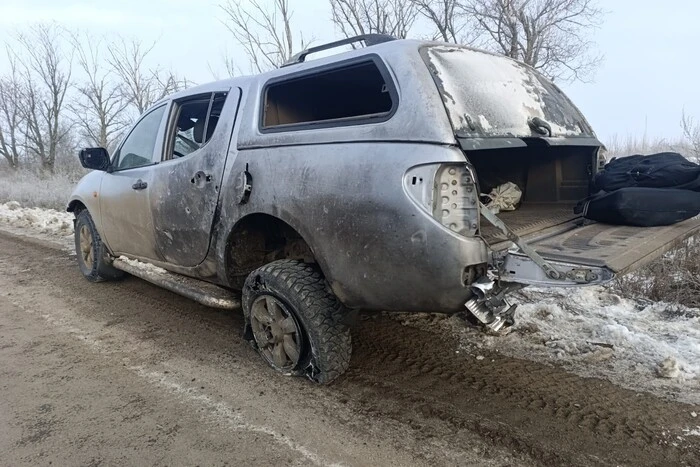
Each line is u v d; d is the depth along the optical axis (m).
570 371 3.23
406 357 3.51
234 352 3.72
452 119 2.52
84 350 3.83
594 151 3.71
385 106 3.96
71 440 2.66
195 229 3.71
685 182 3.19
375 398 2.99
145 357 3.68
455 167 2.43
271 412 2.88
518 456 2.42
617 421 2.67
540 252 2.45
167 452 2.54
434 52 2.87
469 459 2.41
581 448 2.46
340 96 3.88
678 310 4.10
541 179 4.02
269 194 3.08
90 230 5.43
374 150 2.60
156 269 4.43
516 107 3.12
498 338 3.74
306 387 3.15
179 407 2.97
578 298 4.45
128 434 2.71
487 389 3.04
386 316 4.25
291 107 3.58
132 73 19.17
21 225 10.05
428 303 2.58
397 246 2.50
